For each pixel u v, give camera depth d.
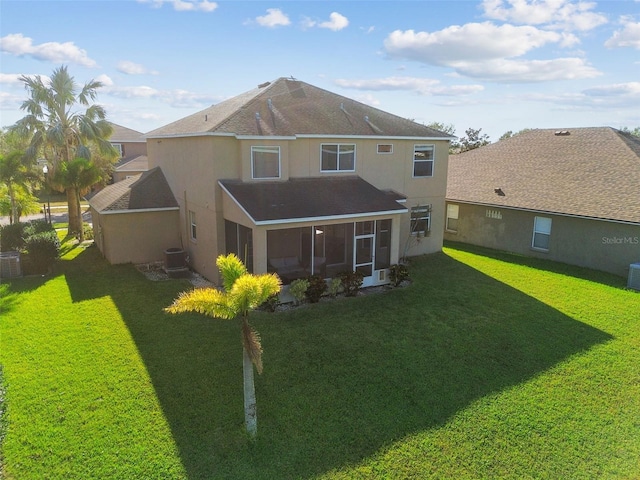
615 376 10.48
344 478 7.24
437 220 23.06
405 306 14.95
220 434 8.20
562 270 19.86
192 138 18.17
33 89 25.73
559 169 23.92
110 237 19.81
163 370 10.40
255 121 17.61
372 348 11.73
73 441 7.93
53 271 18.89
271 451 7.81
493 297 16.02
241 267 8.13
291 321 13.46
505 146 29.12
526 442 8.14
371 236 16.95
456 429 8.45
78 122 27.25
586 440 8.22
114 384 9.76
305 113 19.56
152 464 7.44
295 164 18.20
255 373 10.34
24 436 8.02
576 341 12.34
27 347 11.45
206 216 17.64
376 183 20.52
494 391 9.76
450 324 13.43
